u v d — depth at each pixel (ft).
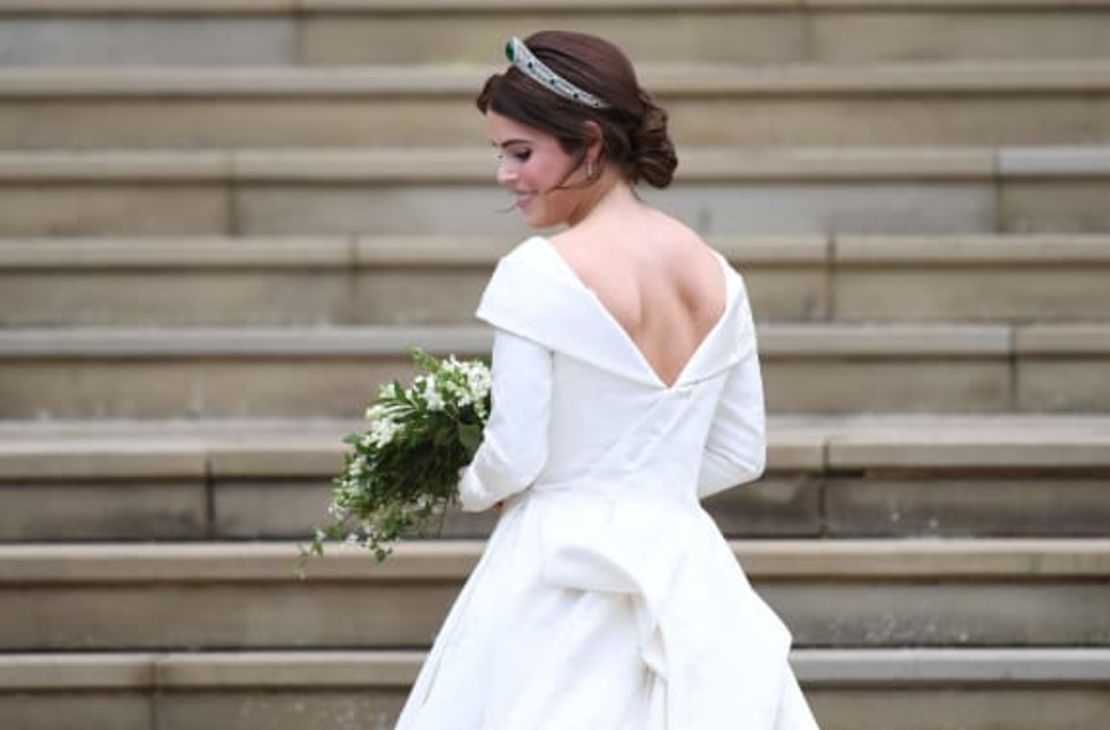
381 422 36.04
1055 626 49.57
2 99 67.87
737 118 67.62
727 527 52.37
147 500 52.80
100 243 63.05
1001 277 62.08
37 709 48.44
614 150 34.81
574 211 35.29
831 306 62.13
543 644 33.86
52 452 52.65
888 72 67.51
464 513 52.29
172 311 62.80
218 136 67.97
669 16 70.54
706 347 34.73
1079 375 59.11
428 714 34.40
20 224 65.41
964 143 67.77
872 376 59.11
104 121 67.97
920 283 62.08
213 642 50.11
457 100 68.03
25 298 62.80
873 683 47.57
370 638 50.01
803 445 52.19
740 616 34.60
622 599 34.01
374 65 71.20
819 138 67.67
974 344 58.95
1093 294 61.93
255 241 63.21
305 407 59.67
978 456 52.03
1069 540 51.34
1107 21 70.69
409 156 65.36
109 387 59.82
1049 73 67.62
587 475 34.37
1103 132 67.67
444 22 71.00
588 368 33.91
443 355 59.36
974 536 52.26
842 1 70.49
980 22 70.74
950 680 47.57
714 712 33.60
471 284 62.64
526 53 34.68
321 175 65.26
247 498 52.80
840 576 49.55
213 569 49.96
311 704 48.29
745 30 70.59
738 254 62.03
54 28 71.20
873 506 52.29
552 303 33.68
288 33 71.20
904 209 65.05
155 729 48.37
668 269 34.68
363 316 62.75
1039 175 64.85
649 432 34.30
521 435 33.71
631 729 33.60
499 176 35.17
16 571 50.01
